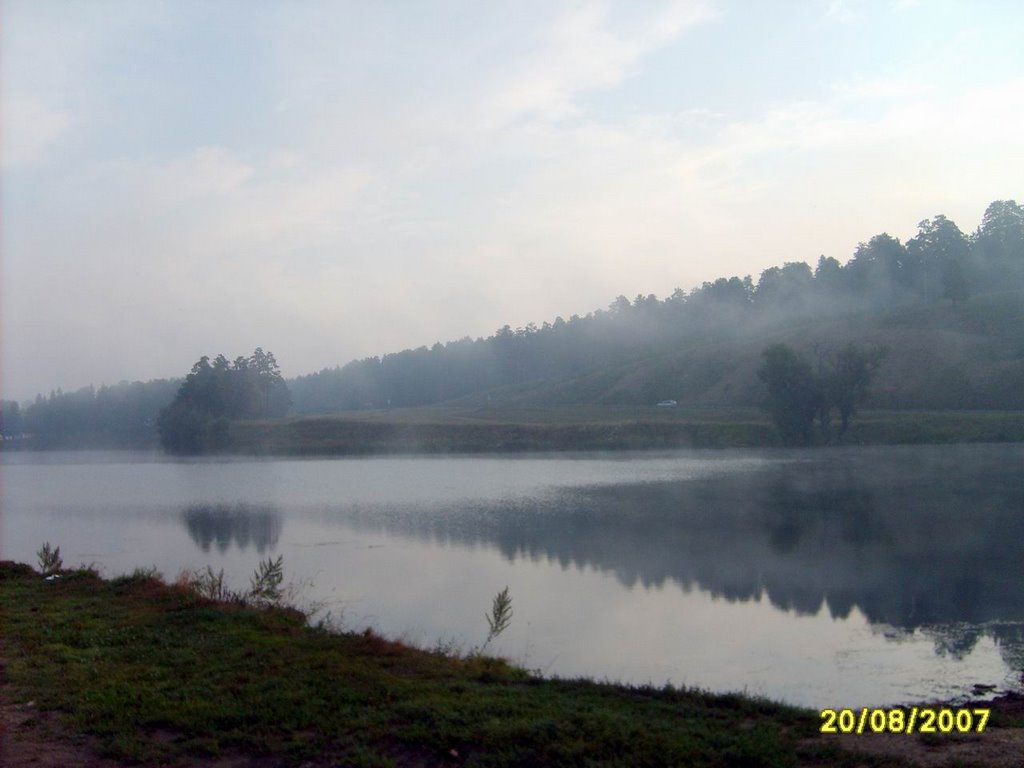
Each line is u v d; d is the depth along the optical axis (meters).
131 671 9.21
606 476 51.78
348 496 44.81
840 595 19.39
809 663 13.60
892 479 44.41
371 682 8.73
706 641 15.26
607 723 7.36
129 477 65.00
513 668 10.49
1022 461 52.16
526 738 7.05
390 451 84.00
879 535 27.91
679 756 6.66
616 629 16.11
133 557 26.50
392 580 21.45
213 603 12.77
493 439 84.50
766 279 160.00
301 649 10.09
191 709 7.95
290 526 34.00
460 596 19.33
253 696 8.31
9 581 14.93
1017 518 30.69
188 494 48.72
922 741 7.46
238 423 104.19
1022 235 143.38
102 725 7.67
